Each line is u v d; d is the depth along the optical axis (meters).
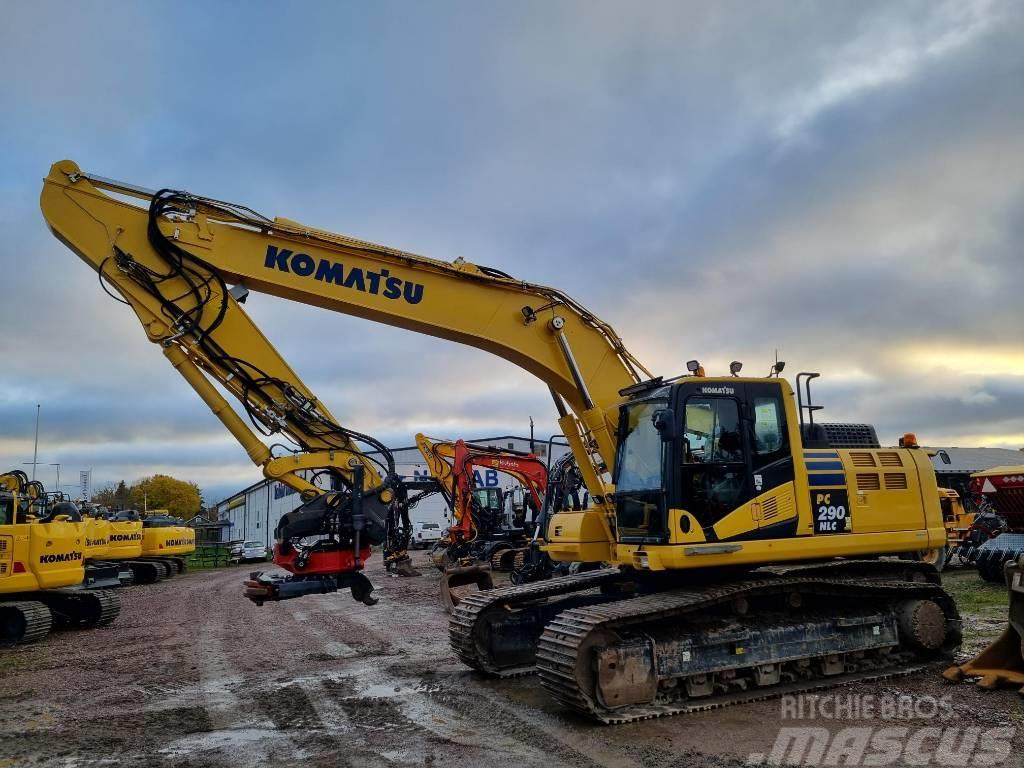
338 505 9.93
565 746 6.53
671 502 7.55
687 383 7.79
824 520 8.27
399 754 6.45
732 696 7.68
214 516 105.25
